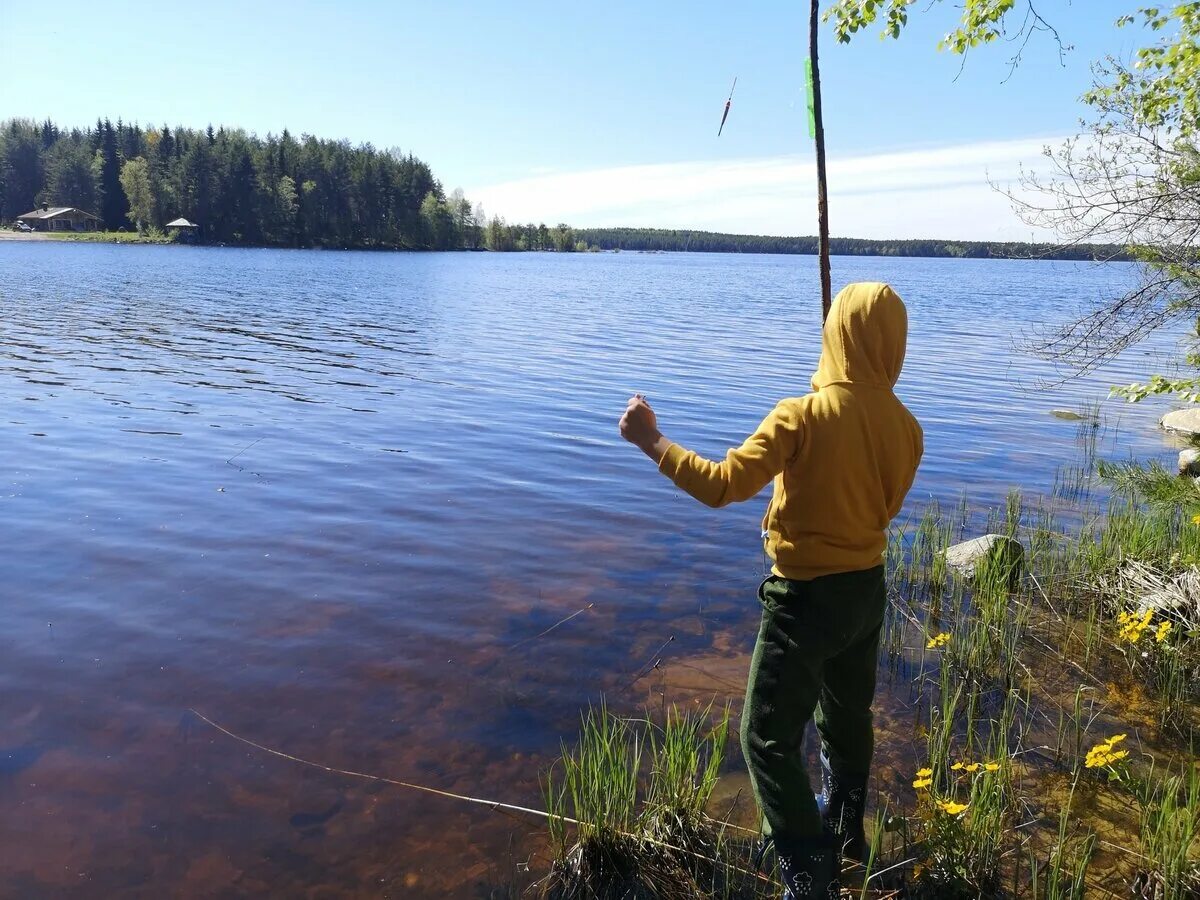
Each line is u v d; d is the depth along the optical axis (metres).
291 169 119.50
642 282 60.53
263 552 6.07
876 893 2.85
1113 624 5.07
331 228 120.06
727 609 5.30
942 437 11.38
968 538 6.88
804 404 2.57
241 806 3.36
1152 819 3.10
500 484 8.05
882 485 2.62
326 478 8.03
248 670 4.41
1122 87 6.00
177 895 2.89
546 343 20.16
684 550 6.40
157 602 5.19
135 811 3.32
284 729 3.89
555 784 3.52
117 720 3.93
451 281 50.44
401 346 18.59
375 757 3.69
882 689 4.33
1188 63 5.66
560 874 2.98
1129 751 3.69
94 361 14.52
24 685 4.21
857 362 2.63
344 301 31.80
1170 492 6.62
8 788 3.43
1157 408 14.23
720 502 2.49
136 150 122.25
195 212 111.06
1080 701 4.15
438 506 7.31
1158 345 21.22
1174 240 6.00
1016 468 9.66
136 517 6.72
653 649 4.74
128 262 56.34
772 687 2.68
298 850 3.12
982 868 2.85
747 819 3.26
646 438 2.61
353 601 5.30
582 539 6.60
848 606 2.61
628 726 3.94
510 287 46.28
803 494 2.58
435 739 3.83
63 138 122.06
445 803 3.39
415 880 2.98
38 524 6.47
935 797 3.07
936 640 4.39
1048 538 6.42
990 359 19.95
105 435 9.33
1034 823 3.19
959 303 43.56
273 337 19.30
